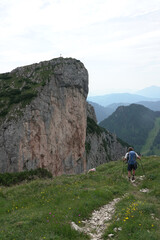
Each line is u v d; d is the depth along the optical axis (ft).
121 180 54.75
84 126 262.47
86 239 25.38
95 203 37.09
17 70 248.11
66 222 28.66
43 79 218.79
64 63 239.30
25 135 181.27
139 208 31.94
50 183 54.80
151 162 67.82
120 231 26.53
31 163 180.04
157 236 24.52
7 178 84.64
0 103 195.00
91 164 349.00
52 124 209.46
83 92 258.16
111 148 522.47
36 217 31.04
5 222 31.65
